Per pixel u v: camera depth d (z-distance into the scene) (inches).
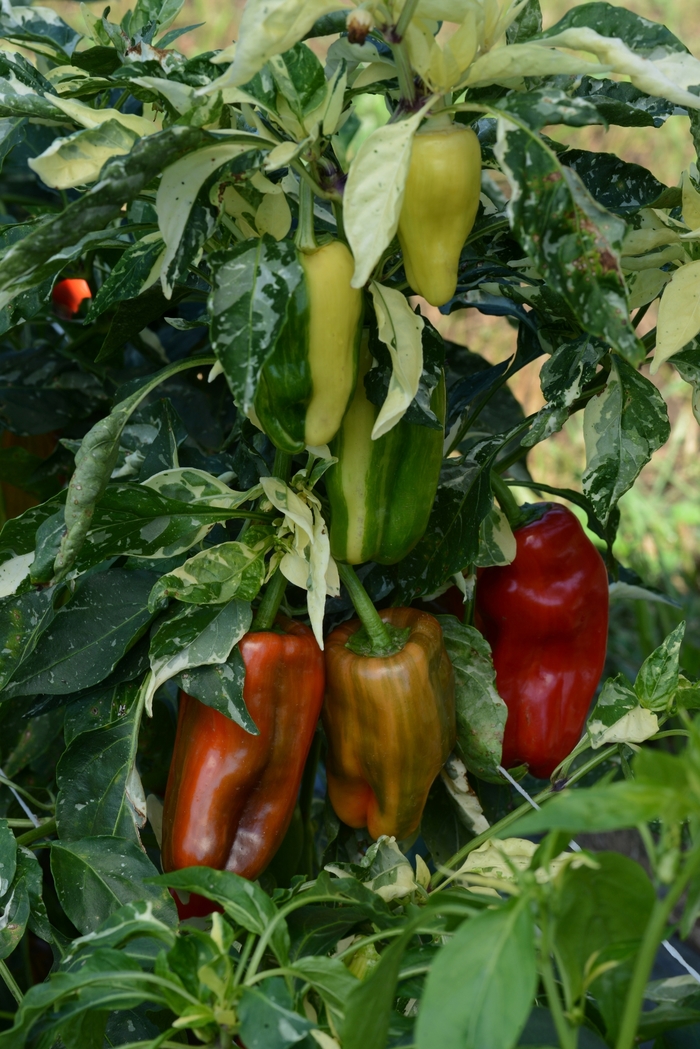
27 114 32.9
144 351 50.4
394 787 34.9
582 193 25.7
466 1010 20.9
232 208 31.4
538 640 41.2
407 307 29.7
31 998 25.4
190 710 34.9
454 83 27.9
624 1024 21.4
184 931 33.3
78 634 35.3
